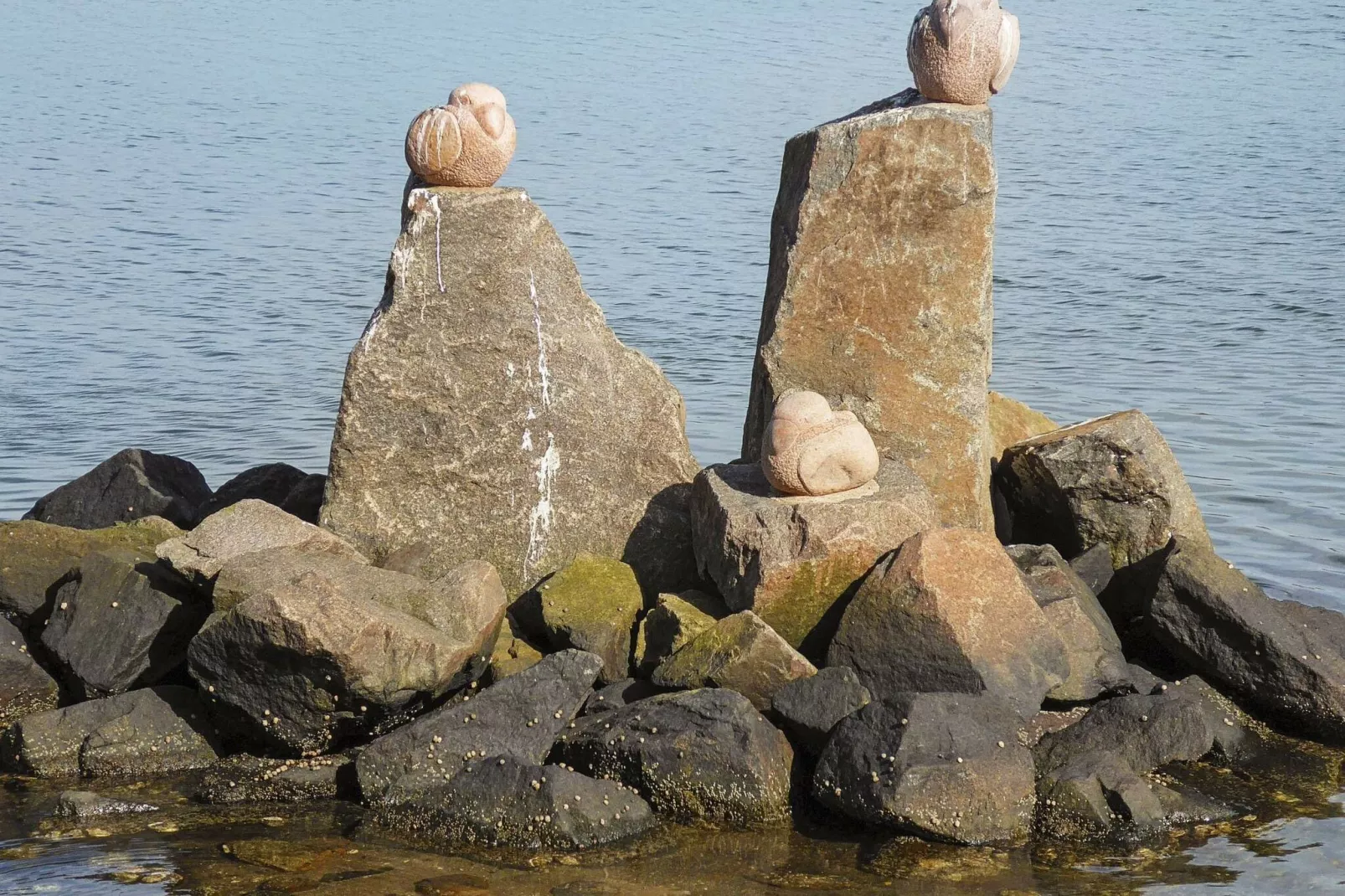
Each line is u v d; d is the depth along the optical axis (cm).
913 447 1179
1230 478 1767
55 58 8119
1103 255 3547
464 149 1121
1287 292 3089
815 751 961
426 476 1138
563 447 1149
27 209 3925
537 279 1138
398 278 1125
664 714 942
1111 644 1077
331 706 961
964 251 1166
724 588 1056
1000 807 896
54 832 901
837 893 835
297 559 1023
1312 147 5509
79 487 1339
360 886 835
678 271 3294
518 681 967
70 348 2531
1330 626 1119
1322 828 916
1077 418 2095
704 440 2000
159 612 1038
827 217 1172
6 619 1081
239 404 2192
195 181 4534
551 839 884
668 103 6556
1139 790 913
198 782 972
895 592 987
